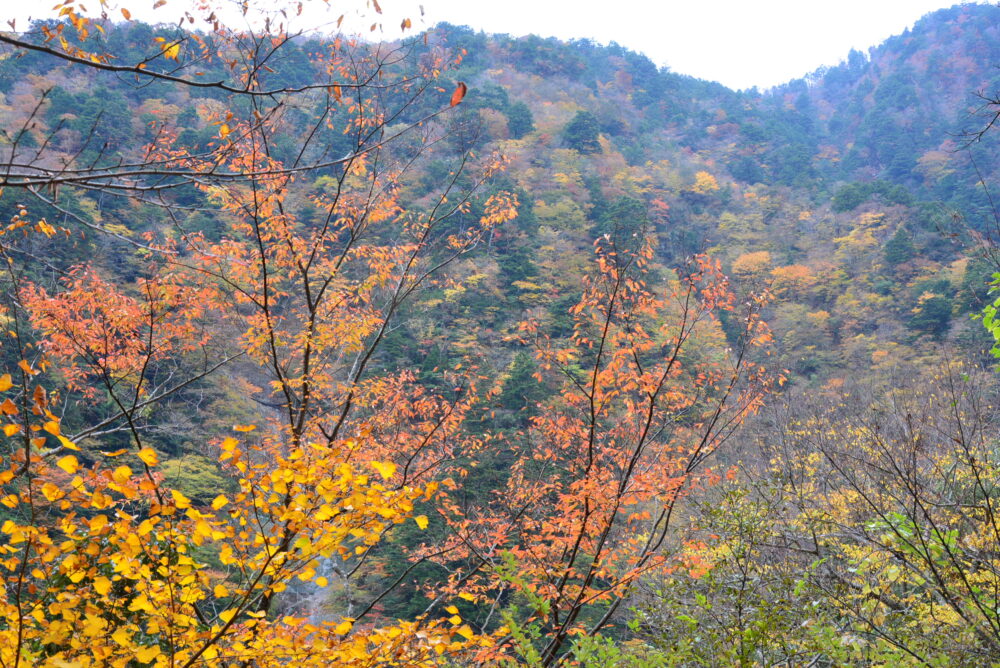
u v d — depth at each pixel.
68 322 6.91
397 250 9.16
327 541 3.06
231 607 4.53
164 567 3.11
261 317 7.88
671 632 5.17
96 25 3.04
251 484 3.08
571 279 45.06
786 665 5.08
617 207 52.59
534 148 71.81
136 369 7.91
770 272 52.28
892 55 142.50
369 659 3.22
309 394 7.97
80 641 3.03
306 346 8.00
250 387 21.39
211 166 2.77
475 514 9.70
